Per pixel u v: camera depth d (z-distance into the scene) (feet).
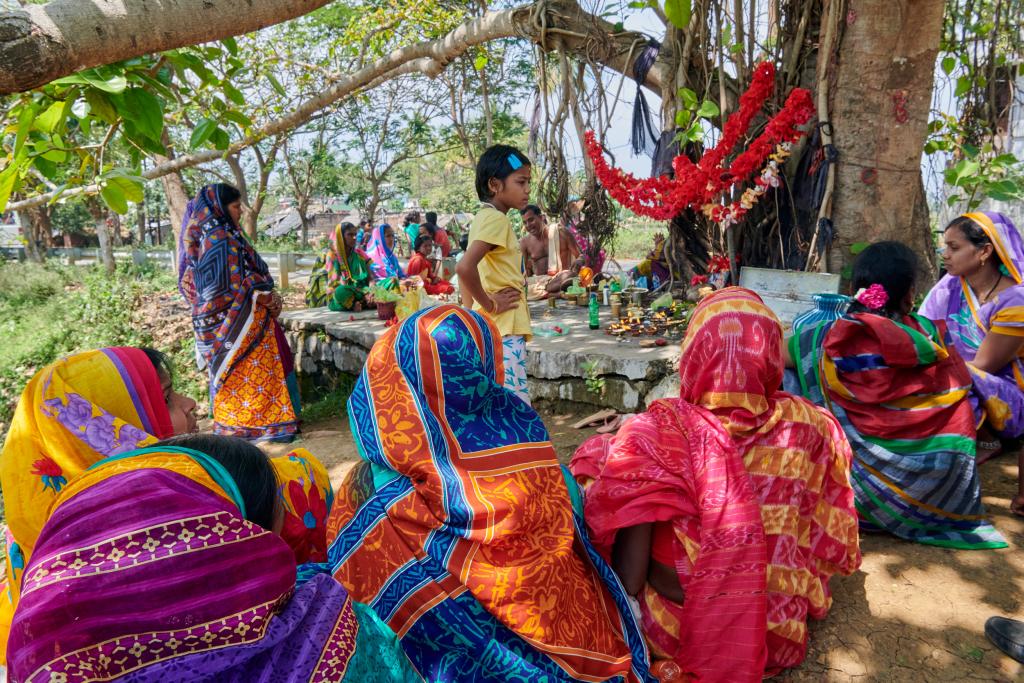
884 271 9.36
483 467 5.88
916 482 9.37
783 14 17.42
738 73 17.62
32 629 3.84
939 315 12.15
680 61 18.48
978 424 10.31
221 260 15.97
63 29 6.77
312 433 17.87
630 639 6.51
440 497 5.70
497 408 6.24
